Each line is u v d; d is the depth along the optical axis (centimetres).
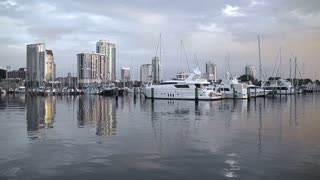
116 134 2659
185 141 2322
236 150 2000
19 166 1638
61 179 1429
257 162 1697
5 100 10138
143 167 1612
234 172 1520
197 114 4597
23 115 4572
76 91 15962
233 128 3027
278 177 1443
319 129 2941
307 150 1991
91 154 1898
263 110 5350
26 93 17212
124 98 11231
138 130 2903
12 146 2147
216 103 7425
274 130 2878
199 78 8819
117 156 1845
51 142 2291
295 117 4125
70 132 2786
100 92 14838
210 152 1947
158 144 2206
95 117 4203
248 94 9481
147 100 8794
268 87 12369
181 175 1479
